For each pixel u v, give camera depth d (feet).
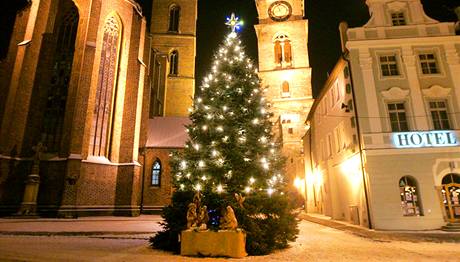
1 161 88.69
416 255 32.65
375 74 68.39
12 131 92.73
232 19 51.49
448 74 67.56
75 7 105.70
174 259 30.30
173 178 42.42
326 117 95.20
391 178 61.77
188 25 183.73
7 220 73.97
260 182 40.22
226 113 42.52
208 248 31.81
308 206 126.00
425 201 60.39
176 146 117.08
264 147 42.06
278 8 182.80
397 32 71.05
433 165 61.98
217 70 47.60
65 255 31.78
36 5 105.19
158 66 157.28
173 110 170.91
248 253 33.58
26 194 84.69
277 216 37.58
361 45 69.97
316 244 41.04
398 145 63.26
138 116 109.91
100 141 100.53
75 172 87.04
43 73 101.09
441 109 66.03
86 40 97.45
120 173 102.01
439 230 58.08
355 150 67.87
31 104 98.07
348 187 75.51
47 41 104.12
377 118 65.36
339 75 79.71
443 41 69.15
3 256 30.68
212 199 36.68
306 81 168.66
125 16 114.01
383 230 58.49
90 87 95.91
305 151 135.33
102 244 40.40
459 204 60.18
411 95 66.33
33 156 93.40
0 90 95.25
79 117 91.56
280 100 166.81
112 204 98.43
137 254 33.06
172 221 36.68
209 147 40.42
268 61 174.50
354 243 42.01
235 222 32.78
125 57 112.37
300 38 176.35
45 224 66.23
